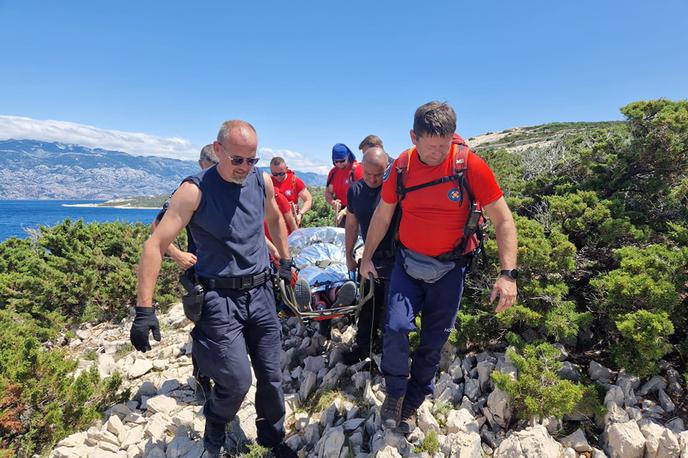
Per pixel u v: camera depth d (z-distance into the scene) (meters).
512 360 2.84
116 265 6.91
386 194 2.56
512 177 5.50
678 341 3.04
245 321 2.61
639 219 3.77
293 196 6.05
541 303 3.27
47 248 7.86
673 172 3.94
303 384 3.50
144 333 2.34
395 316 2.51
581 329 3.34
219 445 2.80
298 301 3.35
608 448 2.48
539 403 2.59
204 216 2.46
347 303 3.39
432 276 2.49
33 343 3.54
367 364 3.65
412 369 2.74
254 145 2.37
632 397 2.67
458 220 2.44
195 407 3.53
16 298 6.26
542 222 4.00
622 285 2.82
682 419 2.51
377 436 2.74
